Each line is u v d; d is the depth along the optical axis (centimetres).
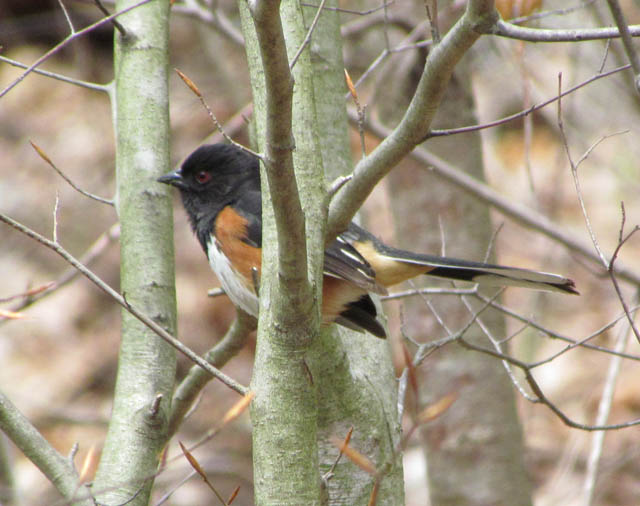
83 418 1428
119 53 712
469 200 1066
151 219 667
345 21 1458
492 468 1017
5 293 1747
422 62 1059
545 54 1371
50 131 2050
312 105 506
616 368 888
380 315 737
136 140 686
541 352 1532
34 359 1675
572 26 1277
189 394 670
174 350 643
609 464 1209
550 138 1970
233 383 474
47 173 1967
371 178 515
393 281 739
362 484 609
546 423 1390
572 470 1184
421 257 730
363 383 626
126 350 637
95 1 680
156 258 657
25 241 1850
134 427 593
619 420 1362
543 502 1188
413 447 1382
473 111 1077
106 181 1945
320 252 483
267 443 463
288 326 459
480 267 707
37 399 1581
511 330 1559
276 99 403
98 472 578
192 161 813
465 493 1024
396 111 1099
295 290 448
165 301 650
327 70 704
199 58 1850
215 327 1722
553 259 1691
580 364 1495
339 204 527
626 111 1525
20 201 1909
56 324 1728
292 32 511
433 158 980
